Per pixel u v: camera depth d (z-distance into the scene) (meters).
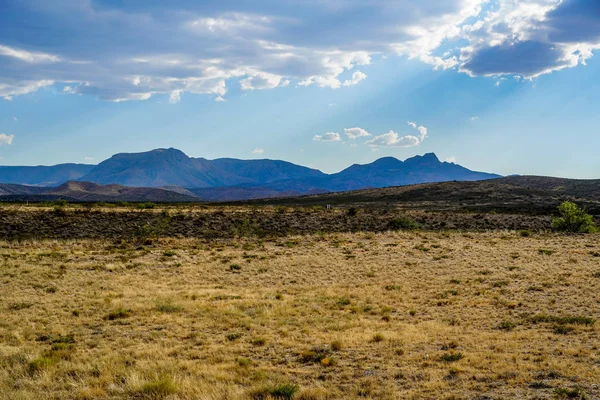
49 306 21.61
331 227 58.75
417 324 18.03
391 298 23.67
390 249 41.69
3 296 23.62
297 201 161.75
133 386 11.05
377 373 12.20
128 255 38.06
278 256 38.66
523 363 12.45
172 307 21.23
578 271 28.59
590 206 108.12
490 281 27.12
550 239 46.53
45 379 11.84
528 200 122.62
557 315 18.58
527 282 26.17
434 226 61.84
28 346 15.33
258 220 60.03
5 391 10.95
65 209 58.84
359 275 30.97
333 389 10.90
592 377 11.11
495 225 62.50
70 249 40.62
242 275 31.19
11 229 48.28
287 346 15.15
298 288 27.11
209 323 18.55
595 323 16.88
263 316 19.77
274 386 10.70
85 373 12.51
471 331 16.62
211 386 11.01
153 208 69.31
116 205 75.56
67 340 16.19
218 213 62.50
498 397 10.05
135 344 15.73
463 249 40.72
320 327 17.75
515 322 17.75
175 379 11.58
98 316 19.86
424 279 28.78
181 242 46.50
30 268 31.08
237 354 14.41
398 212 72.38
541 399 9.83
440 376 11.65
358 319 19.19
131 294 24.69
